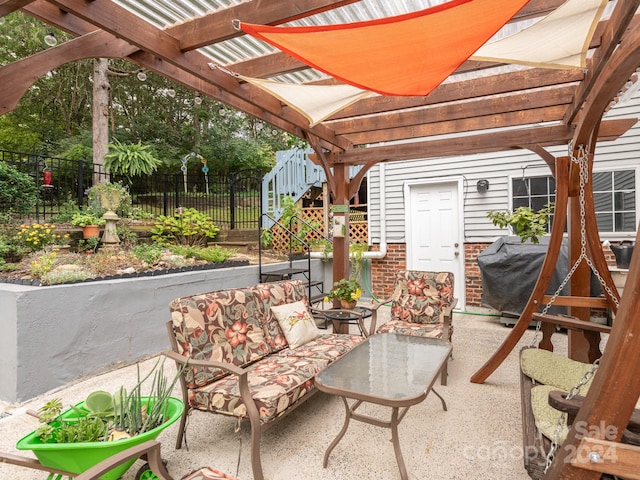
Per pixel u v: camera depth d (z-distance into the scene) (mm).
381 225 7203
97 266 4379
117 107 13328
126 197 7000
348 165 5023
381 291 7270
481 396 3066
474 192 6480
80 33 2225
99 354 3539
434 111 4016
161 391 2113
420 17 1785
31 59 2082
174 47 2432
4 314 2988
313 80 3426
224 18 2266
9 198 6000
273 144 15641
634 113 5434
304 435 2508
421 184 6883
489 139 4238
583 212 2988
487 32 1958
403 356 2633
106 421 1974
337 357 2877
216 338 2594
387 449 2326
